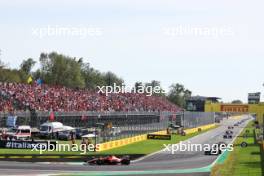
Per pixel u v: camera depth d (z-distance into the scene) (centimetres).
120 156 8631
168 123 18112
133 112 15662
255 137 15925
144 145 11856
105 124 12081
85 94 16975
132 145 11725
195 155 9756
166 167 7512
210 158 9188
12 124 11088
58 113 12644
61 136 11394
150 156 9375
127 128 12888
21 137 10581
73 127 13125
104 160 7706
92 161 7719
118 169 7031
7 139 9712
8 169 6506
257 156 9112
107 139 10944
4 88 13450
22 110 12644
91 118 14138
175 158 9106
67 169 6794
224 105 15925
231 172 6356
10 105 12644
